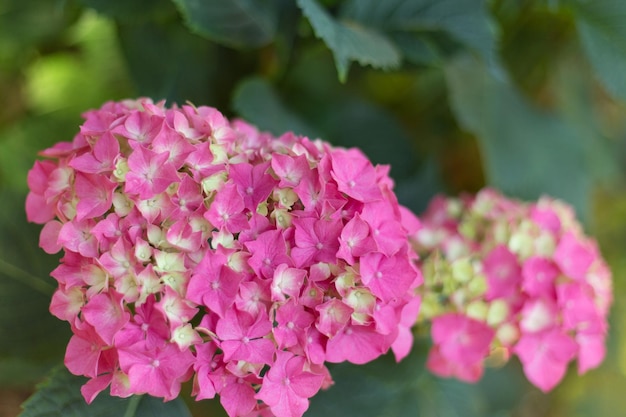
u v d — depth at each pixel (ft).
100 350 1.58
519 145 2.48
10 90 2.49
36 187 1.71
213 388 1.60
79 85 2.40
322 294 1.63
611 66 2.35
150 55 2.24
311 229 1.64
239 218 1.62
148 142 1.63
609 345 2.81
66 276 1.61
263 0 2.11
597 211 3.18
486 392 2.71
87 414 1.69
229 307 1.58
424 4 2.19
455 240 1.98
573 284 1.92
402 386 2.08
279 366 1.62
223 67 2.32
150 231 1.59
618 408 3.11
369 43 2.05
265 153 1.72
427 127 2.74
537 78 2.74
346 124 2.37
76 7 2.31
